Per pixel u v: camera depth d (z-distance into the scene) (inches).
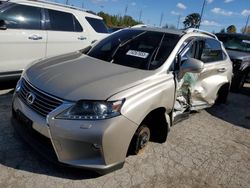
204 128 193.0
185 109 174.6
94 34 275.6
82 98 103.0
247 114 245.0
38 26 224.7
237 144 175.2
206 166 142.0
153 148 148.5
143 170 128.4
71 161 105.2
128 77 120.6
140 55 145.4
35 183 109.5
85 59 145.0
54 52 239.1
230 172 140.5
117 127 103.7
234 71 311.6
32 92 113.9
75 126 100.6
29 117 110.0
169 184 122.2
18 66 213.8
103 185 113.7
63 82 111.9
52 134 103.0
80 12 267.3
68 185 110.7
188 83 165.3
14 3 209.5
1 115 161.8
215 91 204.1
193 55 171.5
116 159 108.7
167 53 145.8
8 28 203.9
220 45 218.8
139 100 112.3
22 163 120.1
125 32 173.8
